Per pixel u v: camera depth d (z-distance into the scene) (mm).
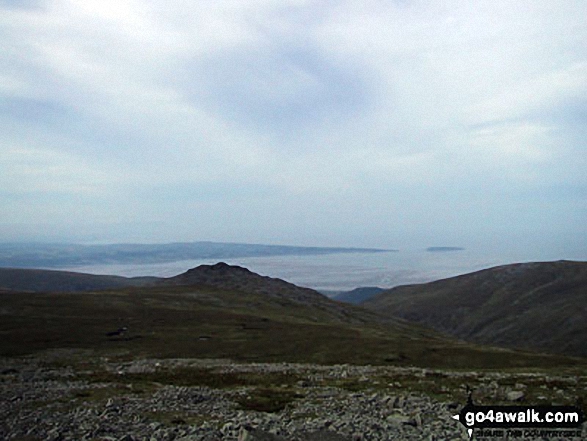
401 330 161250
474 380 39625
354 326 135875
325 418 23750
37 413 24922
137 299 148125
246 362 69812
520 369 61594
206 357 75562
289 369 52469
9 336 86562
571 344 188625
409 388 34750
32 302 124438
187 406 26844
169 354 77438
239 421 22672
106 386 34562
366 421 22500
